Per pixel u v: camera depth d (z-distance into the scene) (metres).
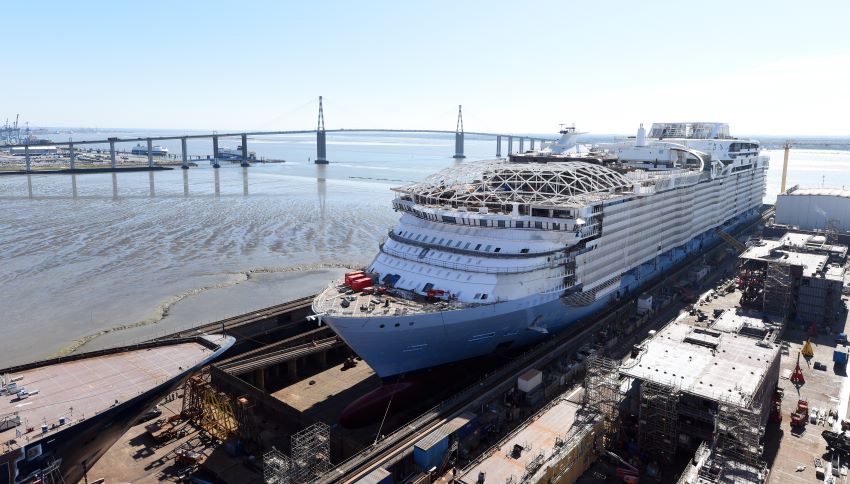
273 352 76.25
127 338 91.06
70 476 50.19
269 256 139.38
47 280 118.31
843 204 141.38
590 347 75.56
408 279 71.00
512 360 74.62
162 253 140.12
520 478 46.09
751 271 93.50
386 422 64.00
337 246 149.88
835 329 87.06
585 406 56.19
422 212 77.00
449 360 67.31
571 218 70.50
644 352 60.41
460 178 87.00
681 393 52.25
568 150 119.06
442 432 53.41
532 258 68.06
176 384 55.31
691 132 148.62
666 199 97.81
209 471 55.56
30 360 83.31
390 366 64.06
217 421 61.12
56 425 45.62
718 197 127.31
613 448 55.72
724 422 48.88
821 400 64.75
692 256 121.56
